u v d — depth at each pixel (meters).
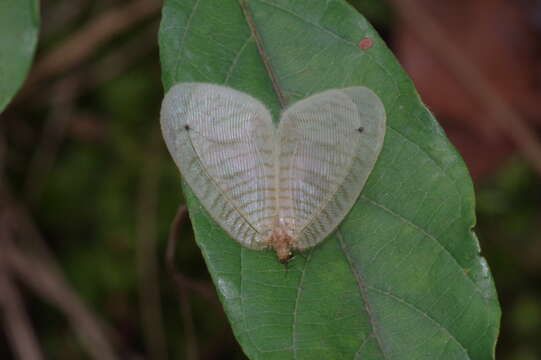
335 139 0.26
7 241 0.33
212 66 0.26
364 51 0.26
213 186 0.26
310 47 0.26
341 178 0.26
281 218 0.26
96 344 0.32
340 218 0.26
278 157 0.26
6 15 0.25
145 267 0.33
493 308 0.25
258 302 0.25
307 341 0.25
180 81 0.25
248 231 0.26
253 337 0.25
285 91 0.26
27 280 0.33
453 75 0.33
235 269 0.25
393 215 0.26
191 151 0.26
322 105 0.26
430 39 0.33
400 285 0.25
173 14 0.26
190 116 0.26
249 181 0.26
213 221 0.25
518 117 0.33
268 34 0.26
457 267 0.25
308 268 0.25
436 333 0.25
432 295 0.25
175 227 0.29
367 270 0.25
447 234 0.25
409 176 0.26
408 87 0.26
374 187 0.26
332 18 0.26
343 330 0.25
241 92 0.26
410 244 0.25
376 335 0.25
